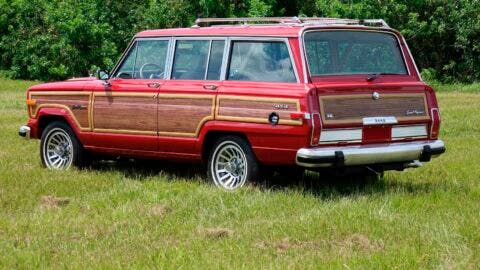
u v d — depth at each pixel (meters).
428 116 10.92
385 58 10.87
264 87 10.30
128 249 7.85
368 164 10.34
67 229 8.70
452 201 9.75
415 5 32.69
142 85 11.58
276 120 10.07
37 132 12.97
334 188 10.65
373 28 10.77
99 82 12.13
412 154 10.62
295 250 7.71
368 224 8.50
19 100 24.48
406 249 7.55
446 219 8.72
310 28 10.27
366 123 10.21
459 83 32.03
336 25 10.45
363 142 10.27
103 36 33.59
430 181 11.33
